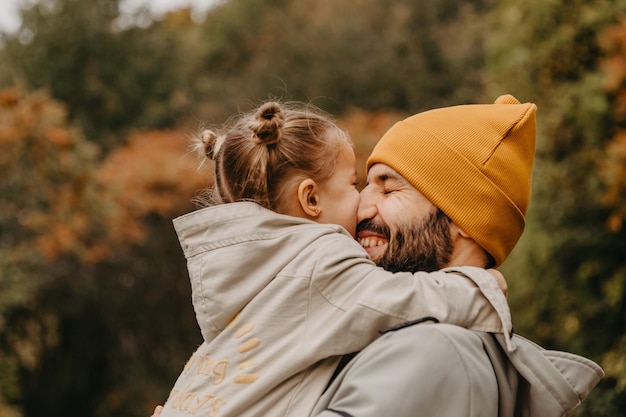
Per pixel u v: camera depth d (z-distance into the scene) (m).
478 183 1.50
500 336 1.36
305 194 1.49
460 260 1.51
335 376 1.38
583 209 5.87
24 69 14.40
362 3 18.28
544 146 5.98
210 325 1.44
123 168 12.66
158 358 13.23
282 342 1.36
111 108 14.74
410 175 1.50
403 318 1.32
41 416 12.07
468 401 1.25
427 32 17.16
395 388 1.24
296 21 17.98
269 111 1.49
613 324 5.67
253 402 1.34
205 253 1.45
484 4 17.94
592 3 5.95
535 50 6.18
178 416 1.39
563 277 5.98
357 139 13.17
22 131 9.18
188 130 14.48
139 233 12.10
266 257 1.42
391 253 1.51
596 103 5.59
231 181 1.52
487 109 1.56
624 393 5.09
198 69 18.55
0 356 9.57
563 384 1.37
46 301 11.24
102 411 12.32
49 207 9.98
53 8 14.67
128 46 15.06
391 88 16.45
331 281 1.37
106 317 12.71
